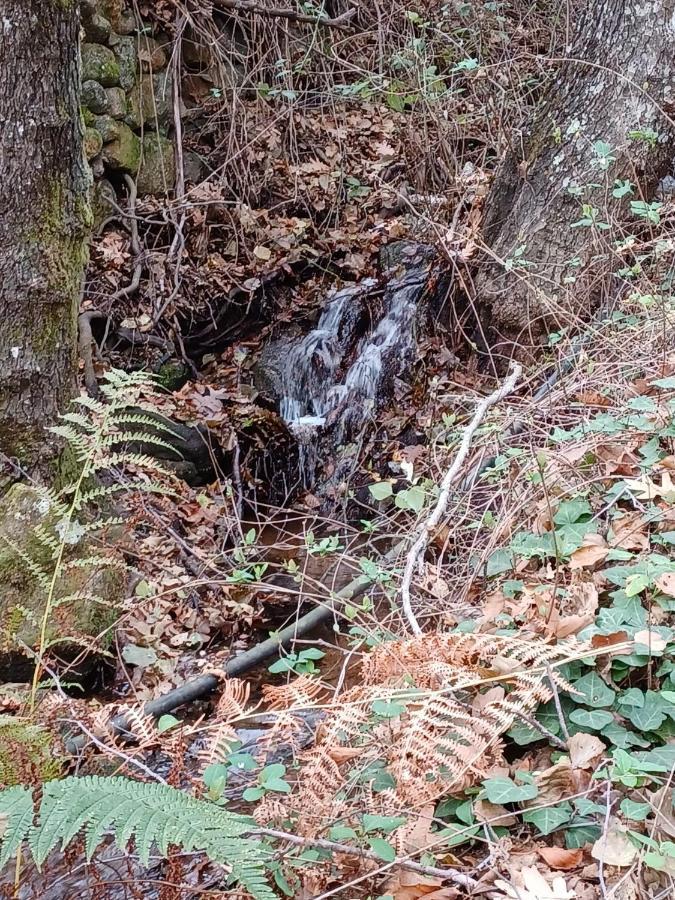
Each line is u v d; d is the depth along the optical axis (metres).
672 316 3.13
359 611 2.93
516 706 1.62
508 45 6.68
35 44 2.85
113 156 5.44
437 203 5.84
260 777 1.71
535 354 4.33
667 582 2.01
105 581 3.23
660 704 1.80
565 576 2.27
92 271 5.26
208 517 4.30
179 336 5.48
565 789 1.72
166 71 5.91
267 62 6.71
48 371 3.10
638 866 1.49
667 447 2.66
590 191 4.23
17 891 1.62
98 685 3.23
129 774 1.73
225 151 6.23
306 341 5.67
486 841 1.63
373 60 7.09
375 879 1.64
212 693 3.15
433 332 5.02
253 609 3.66
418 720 1.59
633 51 4.21
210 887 1.71
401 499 2.37
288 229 6.12
